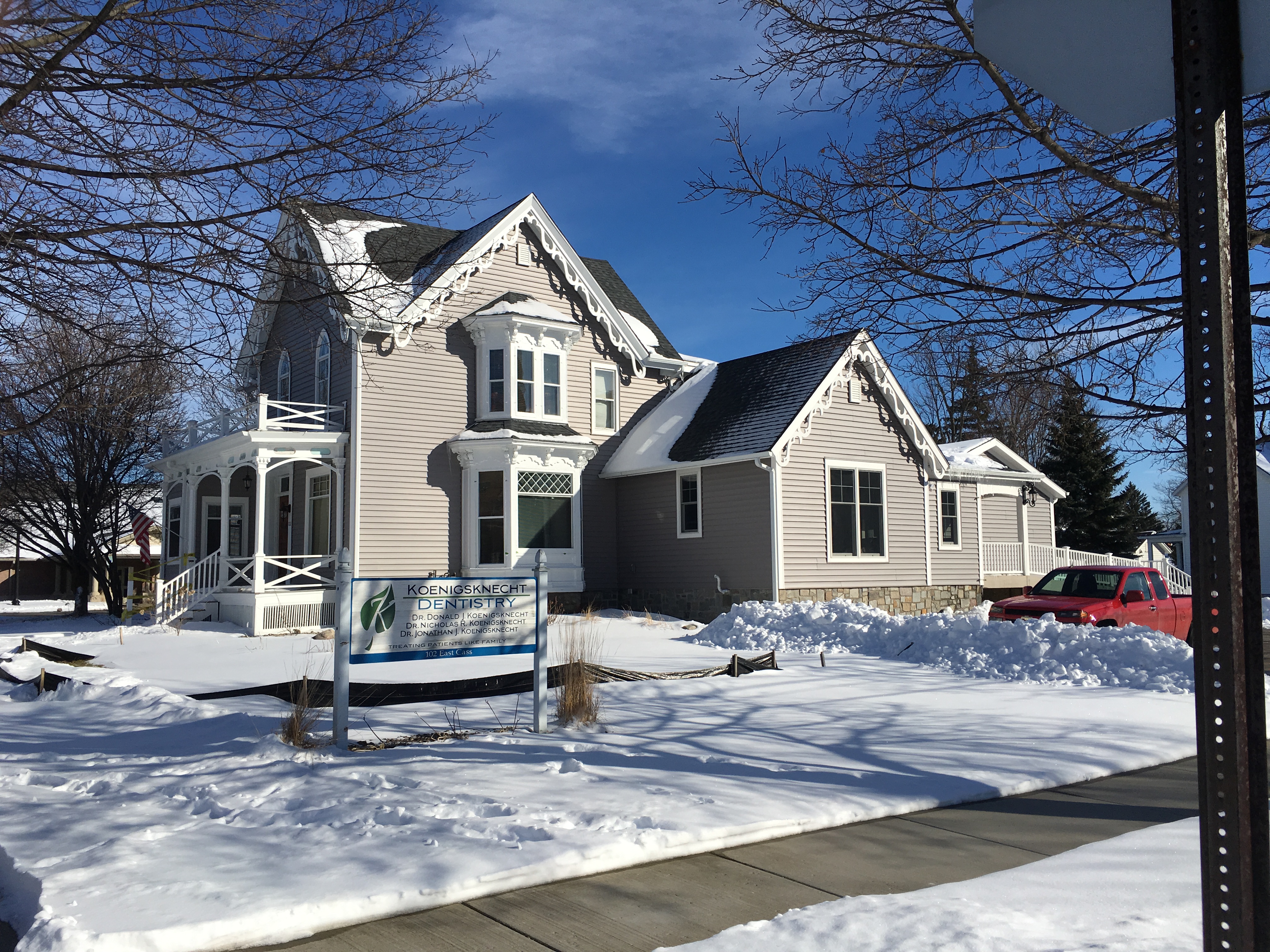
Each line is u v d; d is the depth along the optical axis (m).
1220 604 2.36
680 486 23.38
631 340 25.67
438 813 5.94
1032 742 8.66
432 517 22.05
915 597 23.98
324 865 4.94
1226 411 2.39
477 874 4.83
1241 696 2.33
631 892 4.89
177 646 17.25
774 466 21.09
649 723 9.23
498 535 22.33
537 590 8.90
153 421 26.38
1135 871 5.11
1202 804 2.38
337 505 21.19
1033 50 3.21
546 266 24.55
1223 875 2.34
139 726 9.38
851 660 14.39
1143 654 12.40
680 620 22.66
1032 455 44.00
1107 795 7.11
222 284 7.26
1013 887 4.87
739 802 6.33
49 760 7.74
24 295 7.20
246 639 18.44
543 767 7.18
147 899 4.41
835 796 6.64
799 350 23.95
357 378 21.16
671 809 6.05
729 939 4.15
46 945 3.85
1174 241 7.08
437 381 22.44
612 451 25.34
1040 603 14.96
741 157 8.33
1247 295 2.44
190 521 23.73
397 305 21.20
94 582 45.62
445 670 13.32
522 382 23.12
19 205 6.79
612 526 25.00
